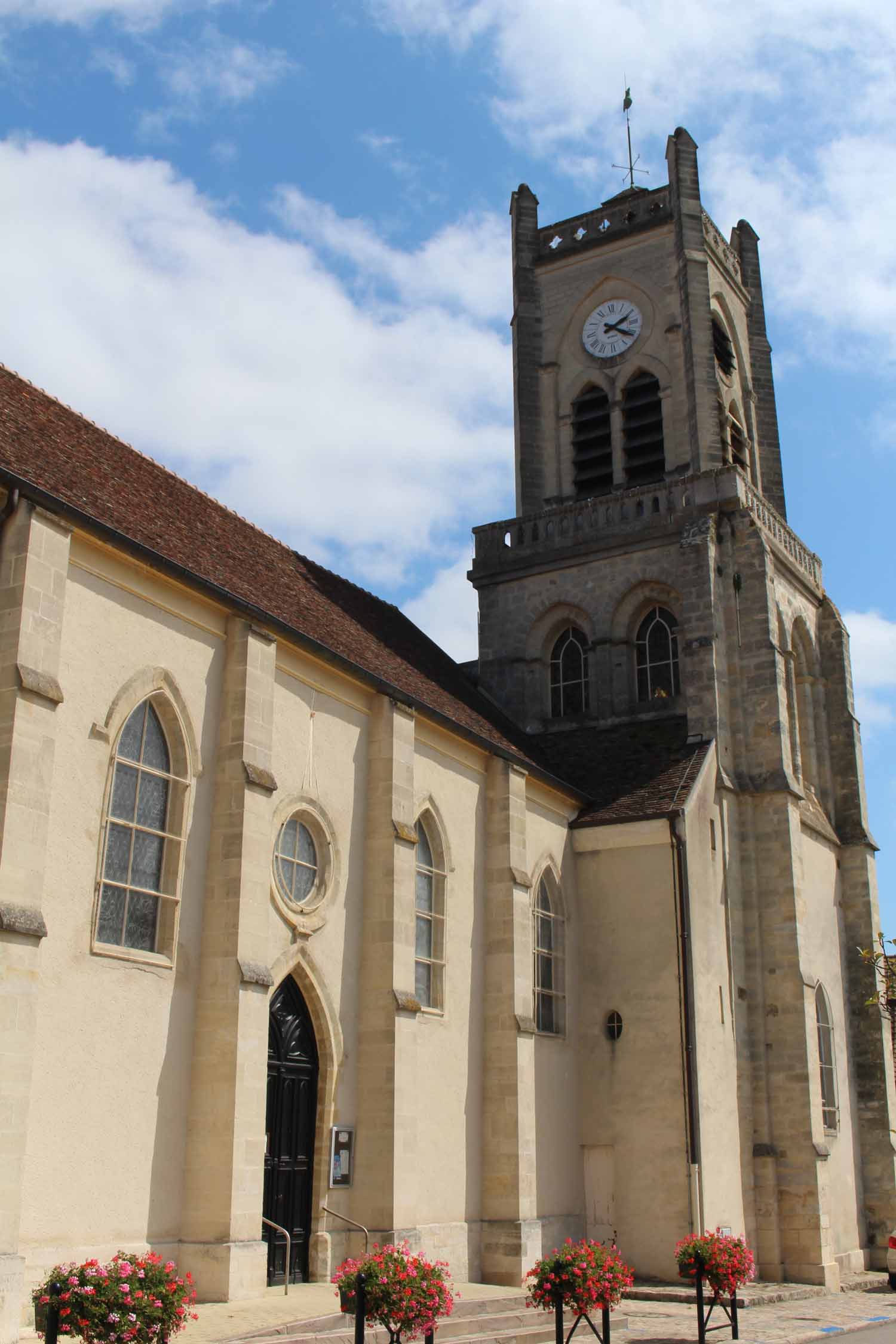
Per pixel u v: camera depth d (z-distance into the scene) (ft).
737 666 127.75
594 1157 107.04
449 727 98.99
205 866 73.97
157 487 92.63
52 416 86.22
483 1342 67.05
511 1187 94.94
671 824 111.14
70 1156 61.87
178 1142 68.54
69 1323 45.03
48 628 63.77
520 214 159.33
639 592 136.05
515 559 143.23
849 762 144.97
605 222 154.81
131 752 71.00
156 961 69.15
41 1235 59.57
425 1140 89.97
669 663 134.51
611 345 149.89
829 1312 90.48
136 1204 65.26
